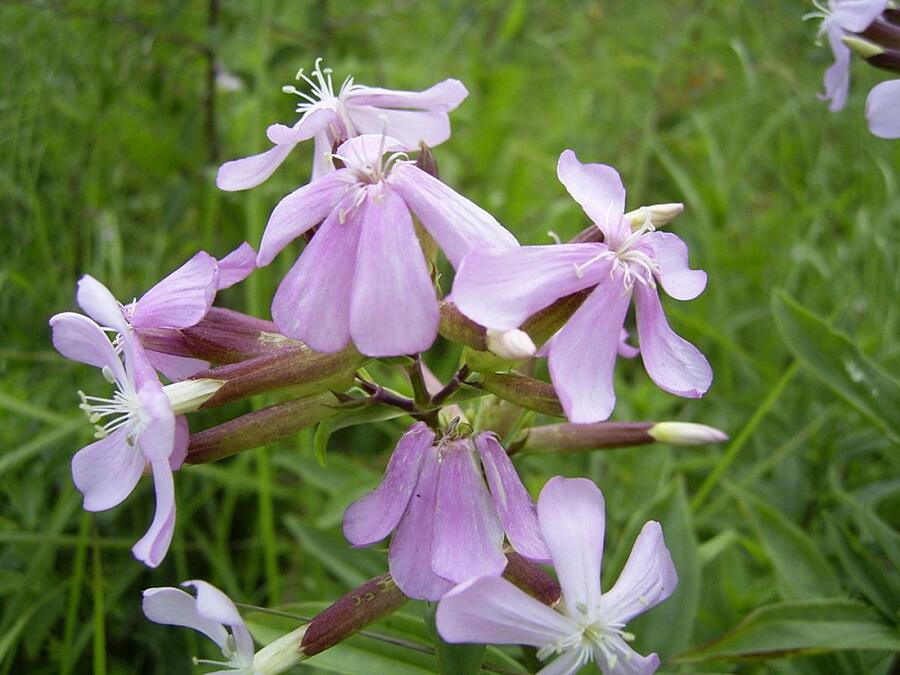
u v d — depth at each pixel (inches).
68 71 8.6
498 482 3.8
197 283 4.1
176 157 8.5
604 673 3.7
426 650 4.4
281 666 3.9
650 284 3.9
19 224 7.9
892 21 5.3
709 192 9.4
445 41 12.2
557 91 12.2
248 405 7.4
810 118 10.4
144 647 6.6
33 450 6.2
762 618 5.1
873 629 5.0
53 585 6.4
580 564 3.6
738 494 6.0
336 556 6.1
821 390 7.6
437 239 3.6
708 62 11.1
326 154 4.2
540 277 3.6
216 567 6.8
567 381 3.6
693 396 3.9
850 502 5.5
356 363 4.0
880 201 9.3
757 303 9.1
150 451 3.5
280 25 10.1
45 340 7.7
